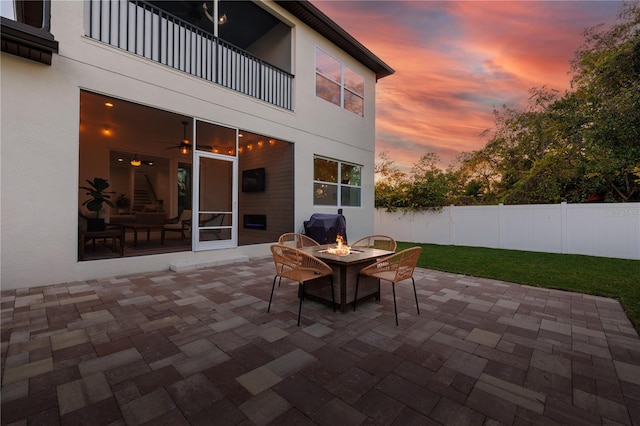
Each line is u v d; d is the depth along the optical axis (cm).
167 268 513
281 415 155
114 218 831
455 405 166
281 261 313
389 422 151
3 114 356
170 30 530
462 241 996
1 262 359
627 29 833
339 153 857
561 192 915
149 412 155
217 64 581
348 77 899
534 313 320
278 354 221
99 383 180
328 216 710
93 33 443
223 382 184
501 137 1285
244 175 869
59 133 394
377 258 335
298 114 735
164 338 245
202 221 573
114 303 328
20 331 252
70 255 407
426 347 237
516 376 196
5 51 351
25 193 372
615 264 616
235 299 351
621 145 771
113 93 445
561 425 151
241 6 709
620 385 188
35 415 151
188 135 768
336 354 223
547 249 816
